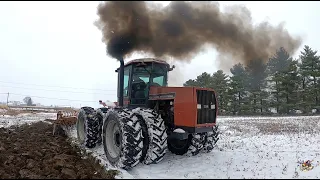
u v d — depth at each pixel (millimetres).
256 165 6125
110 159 5930
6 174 4867
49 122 14117
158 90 6379
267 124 16672
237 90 36844
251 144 8945
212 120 6137
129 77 7031
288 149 8117
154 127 5684
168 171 5477
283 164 6246
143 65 6820
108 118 6305
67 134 9672
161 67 7012
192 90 5719
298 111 35156
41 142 7914
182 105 5797
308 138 10477
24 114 24266
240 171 5621
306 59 35219
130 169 5629
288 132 12547
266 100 36094
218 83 39000
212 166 5953
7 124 14211
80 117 8656
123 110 5996
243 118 23703
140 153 5516
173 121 6152
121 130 5566
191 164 6059
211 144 7070
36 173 5016
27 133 9672
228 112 37625
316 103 33812
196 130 5641
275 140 9953
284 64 34094
